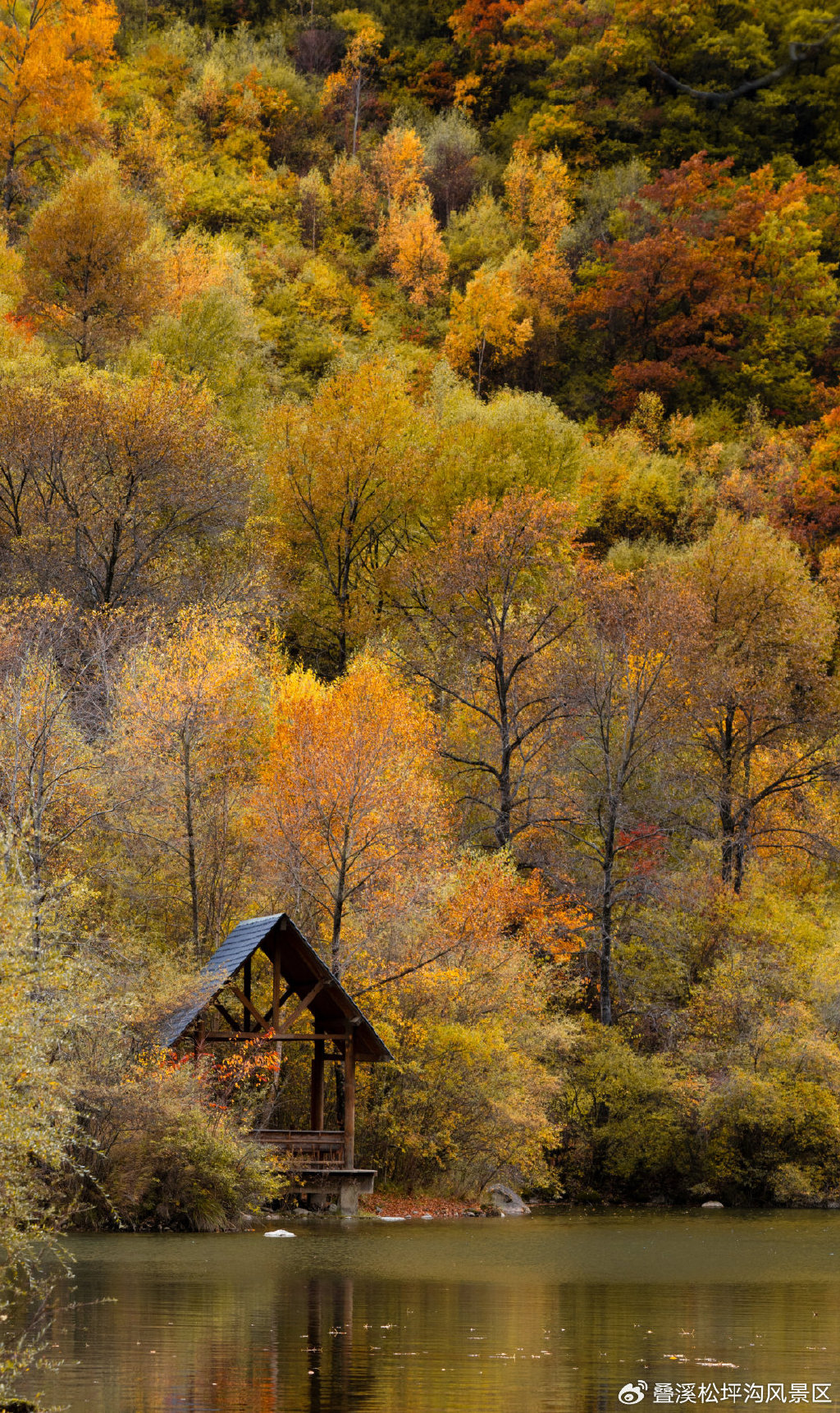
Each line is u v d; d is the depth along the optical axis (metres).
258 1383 16.05
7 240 104.56
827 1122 55.19
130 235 89.81
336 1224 40.38
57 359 85.31
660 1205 56.47
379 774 47.12
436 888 47.78
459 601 68.19
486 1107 48.62
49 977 17.27
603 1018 59.59
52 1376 16.48
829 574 92.56
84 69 120.75
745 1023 57.94
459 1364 17.50
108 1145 35.09
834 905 68.25
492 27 181.25
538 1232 40.38
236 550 70.75
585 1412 14.69
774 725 70.19
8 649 49.38
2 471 65.69
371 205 159.50
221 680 47.81
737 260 138.00
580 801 65.69
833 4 114.12
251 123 162.38
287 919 40.84
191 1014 37.88
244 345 90.56
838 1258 32.88
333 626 76.81
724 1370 17.28
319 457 78.50
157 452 64.62
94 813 42.69
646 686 62.91
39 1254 29.08
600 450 113.44
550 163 156.38
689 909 62.62
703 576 70.75
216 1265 28.39
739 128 158.75
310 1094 47.69
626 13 162.75
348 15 189.00
